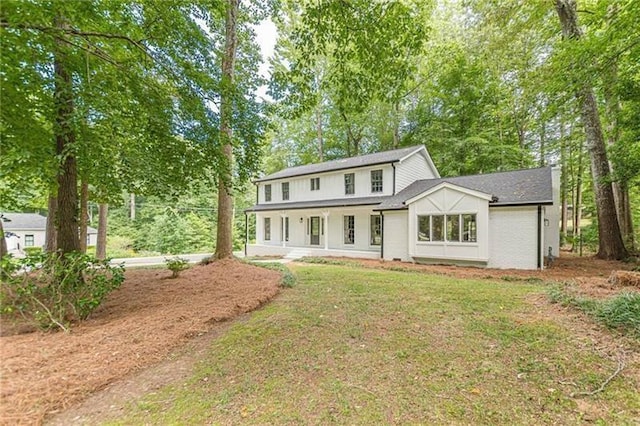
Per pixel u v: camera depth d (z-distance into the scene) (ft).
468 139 61.52
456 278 28.17
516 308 16.97
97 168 18.95
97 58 18.04
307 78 20.94
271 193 69.00
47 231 33.45
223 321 15.71
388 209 43.24
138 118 19.16
